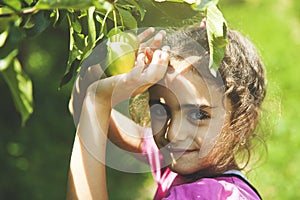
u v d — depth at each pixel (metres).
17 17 1.37
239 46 2.10
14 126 6.12
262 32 8.84
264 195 5.29
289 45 8.54
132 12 1.76
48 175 5.66
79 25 1.70
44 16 1.60
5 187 5.40
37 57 6.84
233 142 2.02
